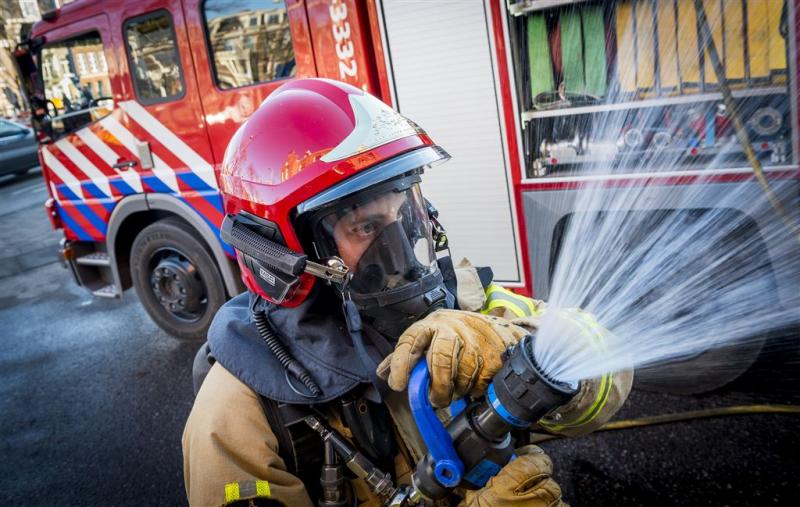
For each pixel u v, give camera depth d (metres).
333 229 1.10
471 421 0.86
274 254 1.08
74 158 4.43
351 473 1.10
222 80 3.60
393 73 3.04
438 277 1.16
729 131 2.42
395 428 1.10
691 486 2.30
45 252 7.73
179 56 3.67
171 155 3.92
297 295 1.11
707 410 2.62
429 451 0.88
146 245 4.24
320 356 1.08
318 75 3.27
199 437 1.02
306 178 1.06
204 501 0.98
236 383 1.08
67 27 4.12
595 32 2.56
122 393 3.83
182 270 4.13
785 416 2.57
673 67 2.45
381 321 1.12
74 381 4.12
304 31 3.24
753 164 2.31
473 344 0.89
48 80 4.38
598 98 2.64
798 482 2.24
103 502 2.83
